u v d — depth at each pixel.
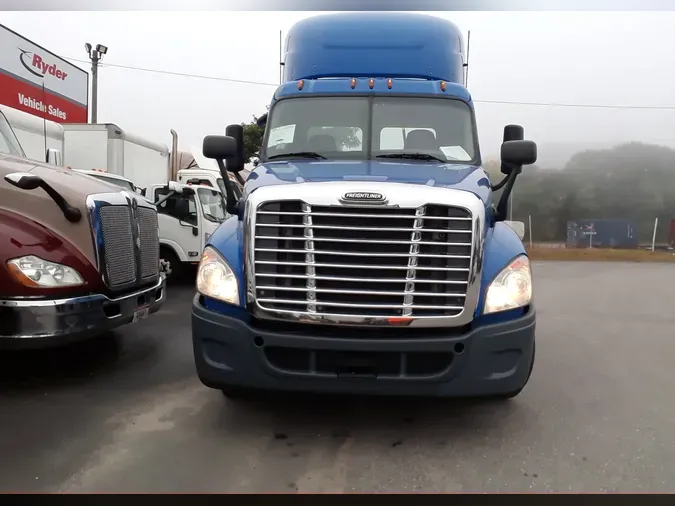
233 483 3.19
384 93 5.21
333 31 5.71
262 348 3.53
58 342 4.37
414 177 4.01
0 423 3.95
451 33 5.84
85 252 4.58
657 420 4.23
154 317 7.49
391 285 3.51
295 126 5.13
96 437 3.74
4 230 4.33
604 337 7.24
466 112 5.19
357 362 3.47
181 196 9.97
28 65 17.41
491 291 3.59
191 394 4.55
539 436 3.90
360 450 3.62
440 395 3.52
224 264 3.74
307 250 3.51
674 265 19.78
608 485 3.24
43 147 9.69
